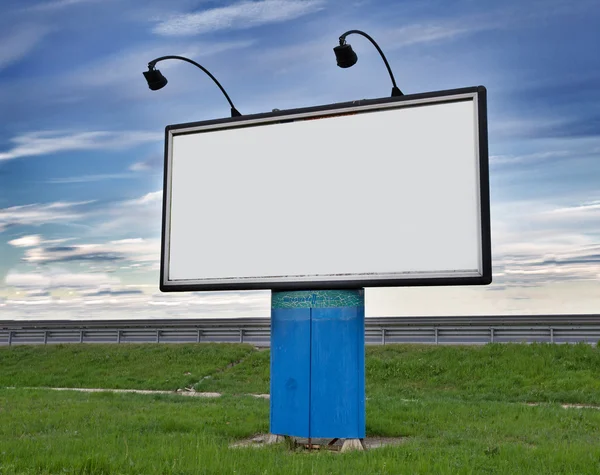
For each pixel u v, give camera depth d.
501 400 18.77
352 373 11.04
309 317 11.30
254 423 13.13
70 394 19.56
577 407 16.81
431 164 10.97
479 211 10.59
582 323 24.34
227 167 12.34
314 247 11.51
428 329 25.81
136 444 10.21
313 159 11.72
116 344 29.67
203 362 25.97
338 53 11.56
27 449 9.50
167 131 12.82
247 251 11.96
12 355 29.25
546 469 8.50
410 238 10.97
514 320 26.67
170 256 12.54
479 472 8.18
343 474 8.08
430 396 19.38
